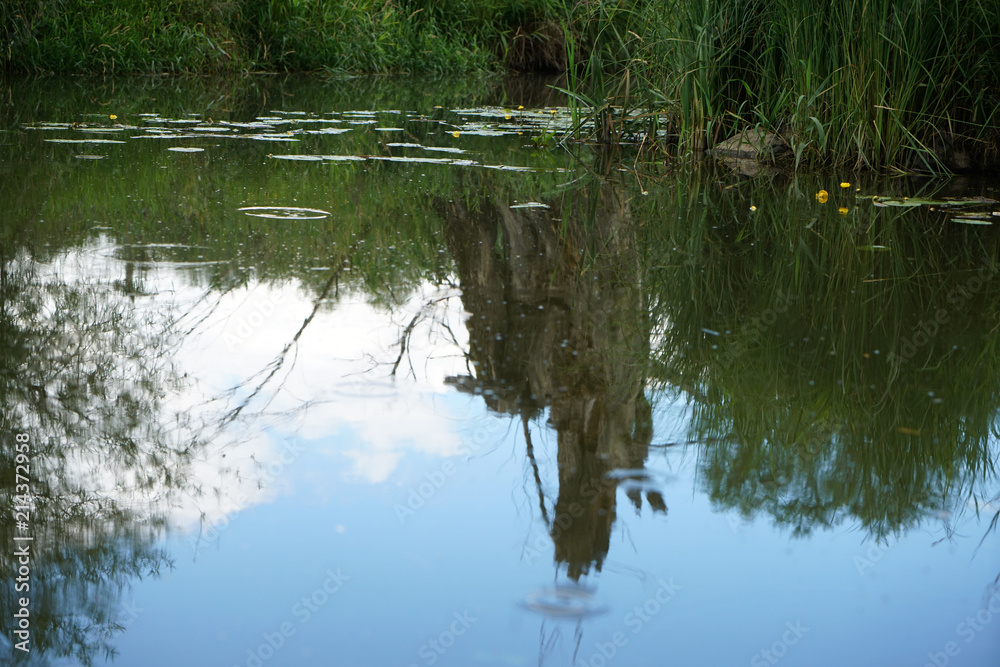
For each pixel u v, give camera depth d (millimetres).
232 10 13164
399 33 14445
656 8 7727
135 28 12383
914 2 6453
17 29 11562
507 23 15594
